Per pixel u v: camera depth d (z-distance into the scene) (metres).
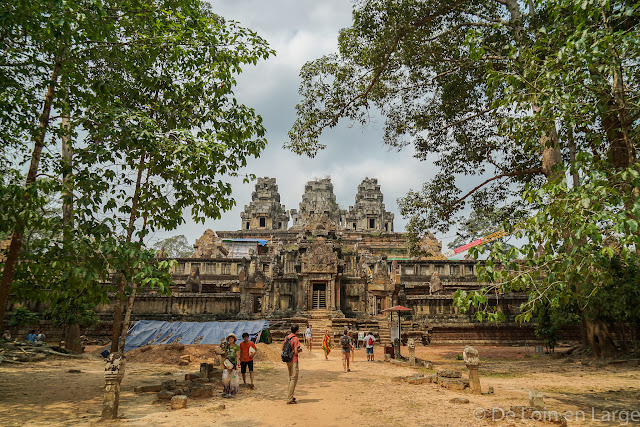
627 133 8.68
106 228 9.73
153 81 12.70
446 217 27.36
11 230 10.32
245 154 13.86
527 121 9.01
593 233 6.38
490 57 20.77
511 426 8.06
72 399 10.83
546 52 9.76
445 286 51.59
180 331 27.17
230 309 39.81
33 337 27.14
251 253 43.41
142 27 12.17
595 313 19.95
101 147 10.45
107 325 35.38
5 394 11.30
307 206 119.06
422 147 27.11
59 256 10.28
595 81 8.20
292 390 10.36
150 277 9.66
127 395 11.42
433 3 19.77
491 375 16.31
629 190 7.59
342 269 41.22
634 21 11.09
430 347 34.00
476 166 26.97
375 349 31.05
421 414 9.14
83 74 11.83
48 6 9.46
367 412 9.36
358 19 20.77
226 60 13.31
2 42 10.52
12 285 11.22
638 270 19.20
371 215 112.19
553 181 7.72
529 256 7.62
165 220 12.52
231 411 9.48
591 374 16.23
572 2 8.10
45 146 11.48
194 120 13.12
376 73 21.59
